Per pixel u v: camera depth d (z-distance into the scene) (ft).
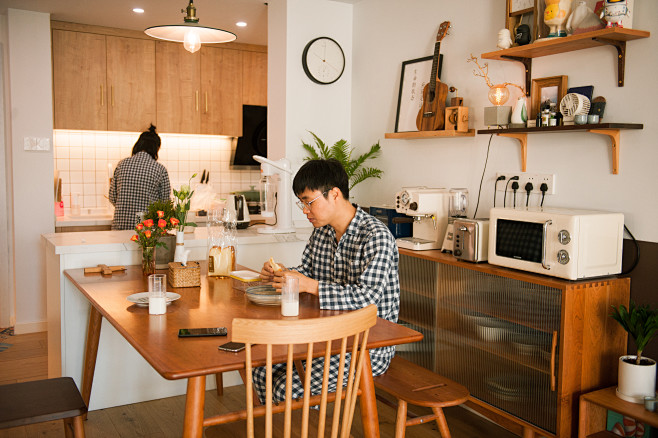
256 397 7.64
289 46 13.64
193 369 4.81
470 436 9.54
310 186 7.09
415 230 11.30
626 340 8.44
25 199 14.75
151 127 16.11
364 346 5.21
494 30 10.70
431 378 7.34
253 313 6.64
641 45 8.28
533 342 8.39
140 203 14.35
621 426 8.02
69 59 15.72
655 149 8.13
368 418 6.25
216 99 17.65
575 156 9.27
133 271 9.43
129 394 10.51
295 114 13.87
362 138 14.40
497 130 9.94
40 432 9.44
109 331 10.23
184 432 5.18
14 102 14.48
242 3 14.01
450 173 11.82
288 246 12.15
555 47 9.02
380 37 13.65
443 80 11.92
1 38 14.94
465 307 9.59
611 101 8.72
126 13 14.76
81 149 17.04
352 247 7.34
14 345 13.99
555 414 8.05
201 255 10.84
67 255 9.73
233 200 12.80
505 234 8.86
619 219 8.27
